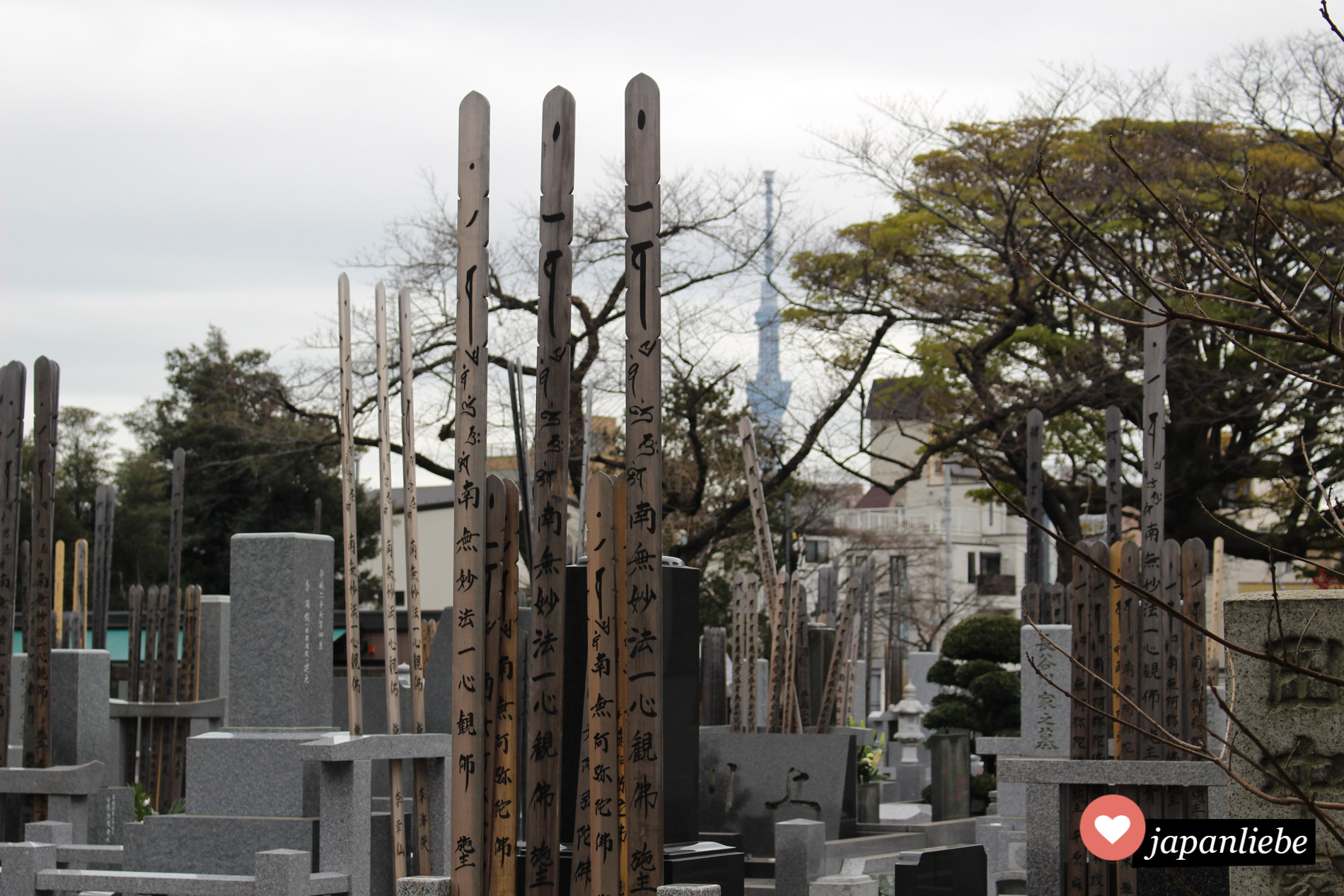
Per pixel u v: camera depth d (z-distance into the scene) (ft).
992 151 83.41
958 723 62.80
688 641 27.27
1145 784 26.53
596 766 19.30
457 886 20.27
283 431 87.51
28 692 34.73
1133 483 99.86
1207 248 13.16
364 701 45.57
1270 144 79.51
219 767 32.07
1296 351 79.66
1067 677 38.06
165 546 134.62
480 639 20.47
